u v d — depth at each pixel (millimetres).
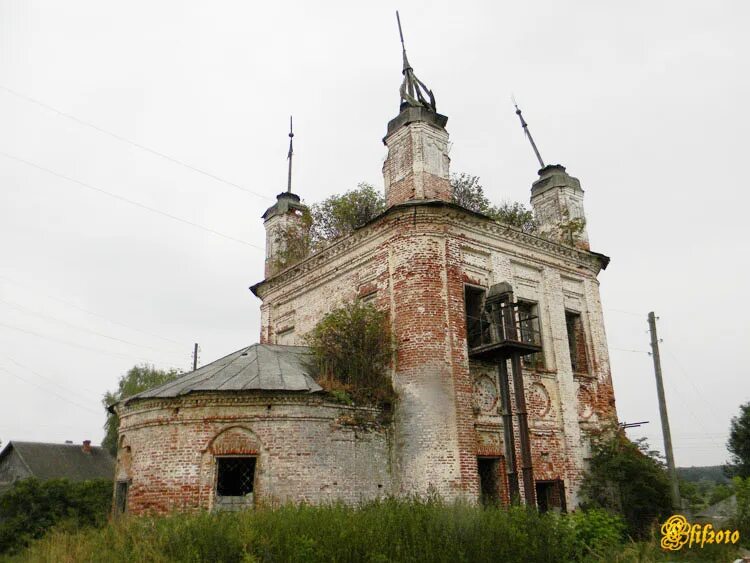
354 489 15477
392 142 19969
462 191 26734
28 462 39969
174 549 10164
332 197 25938
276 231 25438
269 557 9688
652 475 19109
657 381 23844
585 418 20484
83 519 24766
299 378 16078
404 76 20719
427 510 11789
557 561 11234
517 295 20031
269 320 23766
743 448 39875
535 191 24594
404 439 16422
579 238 23266
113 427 44406
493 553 10570
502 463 17469
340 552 9883
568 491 18859
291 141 27859
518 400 17016
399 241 18109
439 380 16594
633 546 14805
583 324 22094
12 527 23891
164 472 14867
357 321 17344
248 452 14828
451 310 17453
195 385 15492
